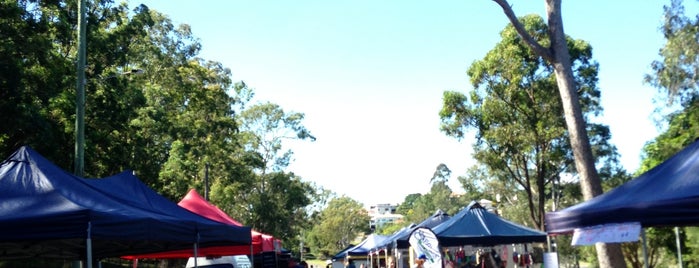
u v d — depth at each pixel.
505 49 34.78
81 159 15.48
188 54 40.59
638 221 6.42
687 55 20.91
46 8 21.25
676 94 21.44
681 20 21.31
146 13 26.88
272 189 59.91
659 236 21.62
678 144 21.73
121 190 9.88
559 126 34.94
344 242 116.12
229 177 46.41
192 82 40.28
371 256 31.11
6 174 8.17
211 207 14.50
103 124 23.31
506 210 52.12
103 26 26.38
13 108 17.72
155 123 31.09
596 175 12.05
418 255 14.73
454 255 21.80
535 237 17.42
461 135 37.12
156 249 11.54
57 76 20.45
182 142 35.12
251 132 59.00
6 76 17.64
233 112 44.72
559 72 12.70
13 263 20.56
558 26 12.85
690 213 6.07
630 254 23.45
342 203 118.25
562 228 7.34
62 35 21.39
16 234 7.10
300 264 35.72
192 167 35.66
